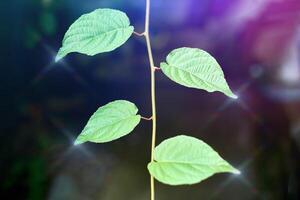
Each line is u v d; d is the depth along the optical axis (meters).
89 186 2.55
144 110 4.40
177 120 3.95
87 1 2.46
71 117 3.38
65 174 2.58
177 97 4.48
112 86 4.45
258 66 2.73
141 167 2.92
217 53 3.87
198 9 4.56
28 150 2.63
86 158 2.83
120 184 2.66
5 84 2.63
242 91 2.96
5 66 2.54
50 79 3.34
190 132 3.68
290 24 2.41
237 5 3.11
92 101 3.94
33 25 2.34
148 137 3.59
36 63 2.59
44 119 3.04
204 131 3.58
